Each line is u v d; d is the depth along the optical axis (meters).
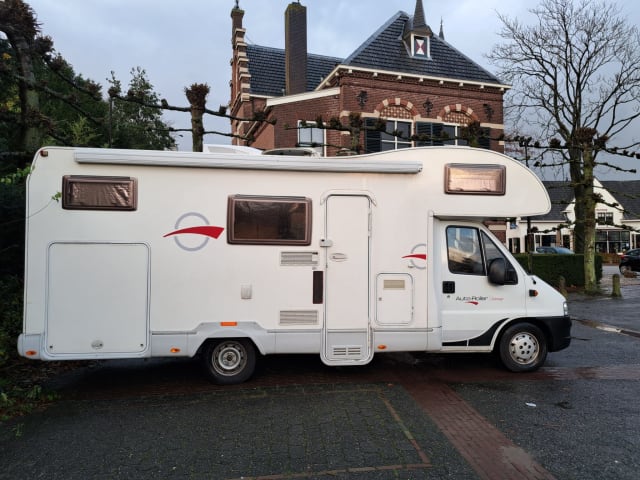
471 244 5.46
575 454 3.54
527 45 19.20
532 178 5.32
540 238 39.47
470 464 3.38
